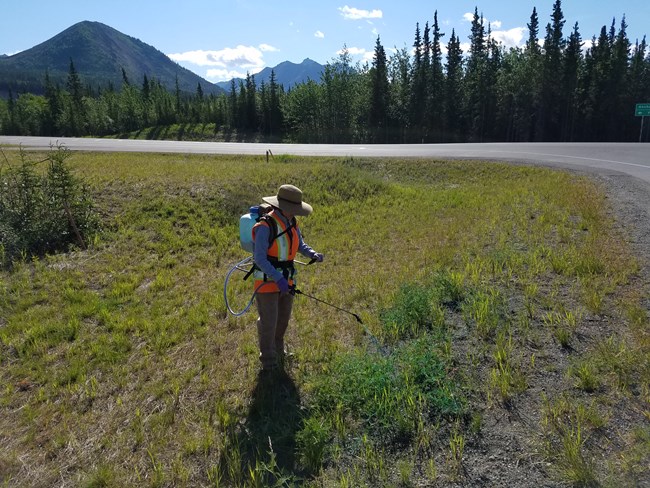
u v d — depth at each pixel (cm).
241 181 1280
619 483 272
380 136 6875
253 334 531
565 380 373
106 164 1484
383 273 716
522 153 2091
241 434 359
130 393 432
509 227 852
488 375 391
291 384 420
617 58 5641
